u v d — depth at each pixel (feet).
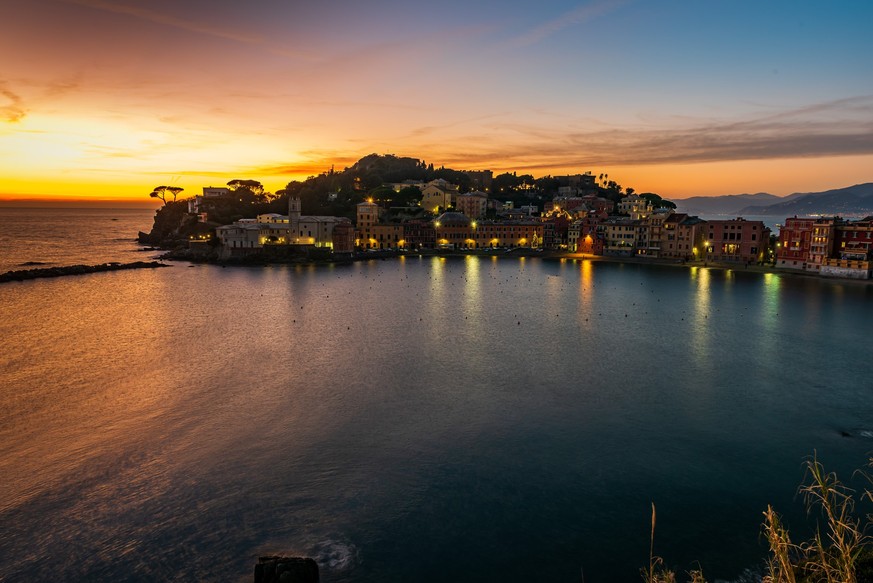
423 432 186.39
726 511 141.08
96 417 196.34
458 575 119.55
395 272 636.89
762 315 381.19
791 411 204.13
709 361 268.41
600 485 153.58
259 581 113.50
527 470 161.58
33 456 167.53
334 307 407.23
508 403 212.64
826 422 194.18
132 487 151.64
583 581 117.08
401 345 296.92
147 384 230.48
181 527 135.13
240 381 235.20
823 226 610.24
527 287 519.60
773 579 43.37
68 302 419.95
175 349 284.82
